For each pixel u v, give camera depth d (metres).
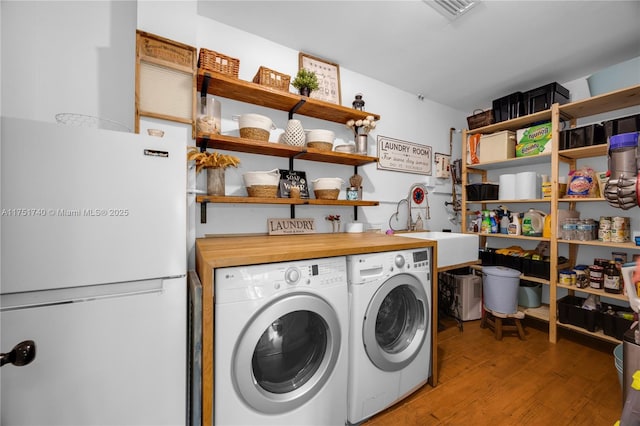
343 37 1.96
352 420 1.28
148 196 0.95
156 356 0.97
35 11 1.35
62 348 0.83
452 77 2.52
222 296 1.00
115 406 0.91
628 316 1.92
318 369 1.20
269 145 1.73
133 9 1.55
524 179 2.48
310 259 1.20
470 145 2.91
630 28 1.81
